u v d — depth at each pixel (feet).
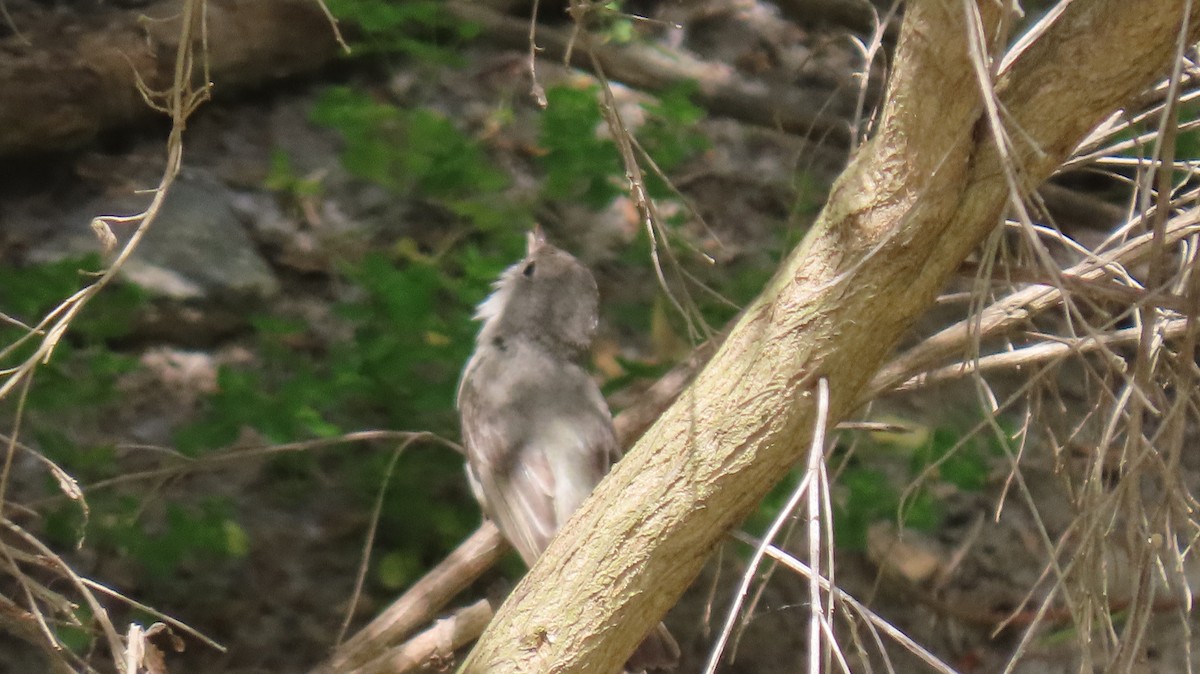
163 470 30.63
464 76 50.57
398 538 35.78
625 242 45.34
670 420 18.11
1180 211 22.02
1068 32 15.65
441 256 40.32
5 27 44.16
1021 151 15.88
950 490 41.68
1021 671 37.55
